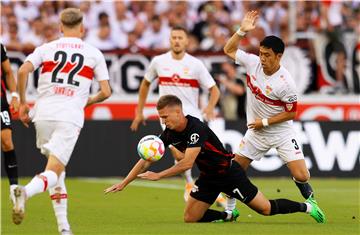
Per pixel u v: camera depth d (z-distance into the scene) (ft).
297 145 98.32
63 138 75.97
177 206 116.06
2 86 106.83
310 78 194.29
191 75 120.06
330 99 191.01
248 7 208.85
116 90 183.42
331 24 210.59
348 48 198.08
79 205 116.88
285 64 192.75
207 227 88.74
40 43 198.59
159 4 207.82
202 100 183.11
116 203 120.16
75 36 79.46
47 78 77.51
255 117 99.60
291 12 205.05
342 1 214.07
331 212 108.58
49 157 76.02
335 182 162.91
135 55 184.44
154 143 83.66
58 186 77.46
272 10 208.54
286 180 165.58
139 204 118.93
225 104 185.37
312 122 170.30
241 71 186.19
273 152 169.99
